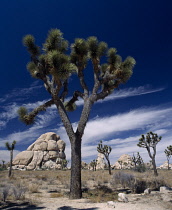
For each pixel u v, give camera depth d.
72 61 9.84
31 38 9.60
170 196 7.01
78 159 7.92
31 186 10.02
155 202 6.15
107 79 9.29
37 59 9.56
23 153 61.25
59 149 66.44
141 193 8.52
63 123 8.47
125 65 9.19
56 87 8.66
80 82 9.55
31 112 9.63
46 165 58.28
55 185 12.81
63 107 8.76
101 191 8.68
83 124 8.37
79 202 6.53
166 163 64.56
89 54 9.44
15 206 6.04
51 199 7.31
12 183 13.77
